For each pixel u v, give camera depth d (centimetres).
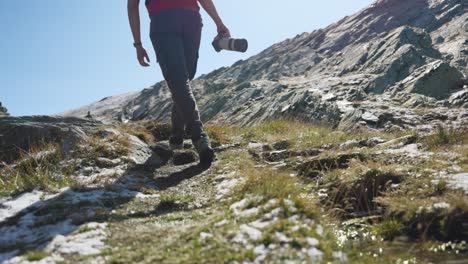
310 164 618
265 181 463
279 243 321
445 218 394
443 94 2661
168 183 602
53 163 655
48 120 817
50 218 430
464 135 736
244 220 367
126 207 475
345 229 433
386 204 454
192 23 620
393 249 371
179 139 727
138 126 946
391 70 3353
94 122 846
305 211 383
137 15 620
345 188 505
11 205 482
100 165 657
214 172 618
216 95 6109
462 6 7050
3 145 741
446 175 491
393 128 1395
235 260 299
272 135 994
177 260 305
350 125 1595
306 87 3984
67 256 332
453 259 342
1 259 338
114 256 321
